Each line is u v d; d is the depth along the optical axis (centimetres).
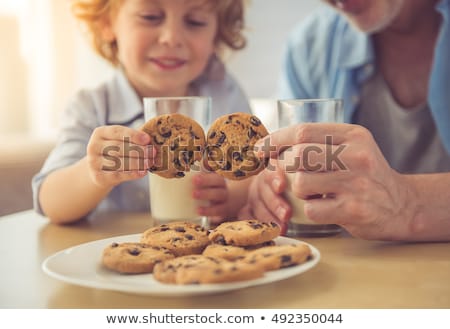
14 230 110
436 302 79
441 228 98
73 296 83
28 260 94
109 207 139
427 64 145
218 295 82
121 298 82
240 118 102
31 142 183
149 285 81
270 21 246
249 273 80
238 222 94
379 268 89
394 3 133
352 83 150
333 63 157
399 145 147
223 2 142
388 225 97
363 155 95
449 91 136
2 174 164
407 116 145
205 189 110
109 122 141
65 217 113
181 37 135
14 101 262
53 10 259
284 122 104
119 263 85
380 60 149
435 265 89
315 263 85
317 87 162
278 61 249
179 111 104
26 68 262
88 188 112
